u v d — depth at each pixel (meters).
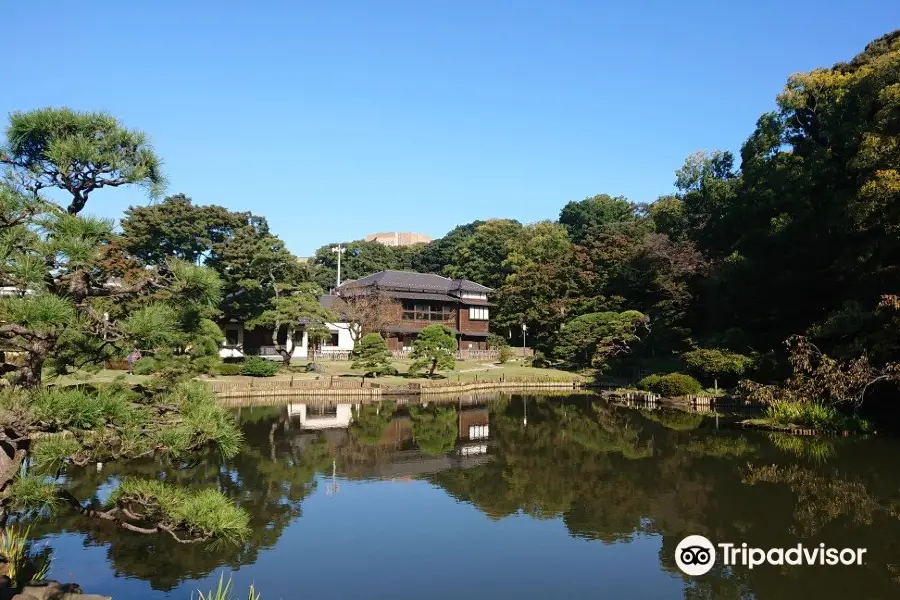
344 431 23.22
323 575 9.61
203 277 6.40
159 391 6.84
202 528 6.29
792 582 9.49
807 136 32.53
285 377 36.28
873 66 26.11
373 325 47.31
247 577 9.48
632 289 49.34
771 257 29.09
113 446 6.14
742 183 37.50
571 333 45.00
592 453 19.41
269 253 38.44
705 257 40.00
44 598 7.45
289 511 12.89
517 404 33.12
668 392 32.00
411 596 8.94
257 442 20.50
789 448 19.56
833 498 13.79
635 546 11.08
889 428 22.08
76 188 6.61
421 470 16.92
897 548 10.77
